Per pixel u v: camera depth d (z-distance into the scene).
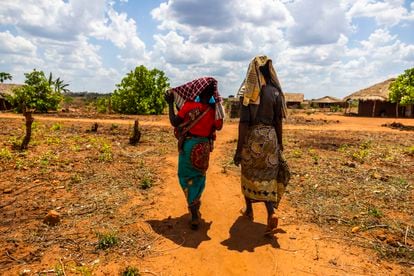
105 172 7.32
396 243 4.37
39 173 7.11
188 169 4.73
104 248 4.16
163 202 5.73
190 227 4.85
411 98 28.39
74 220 4.90
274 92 4.55
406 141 15.05
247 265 3.96
